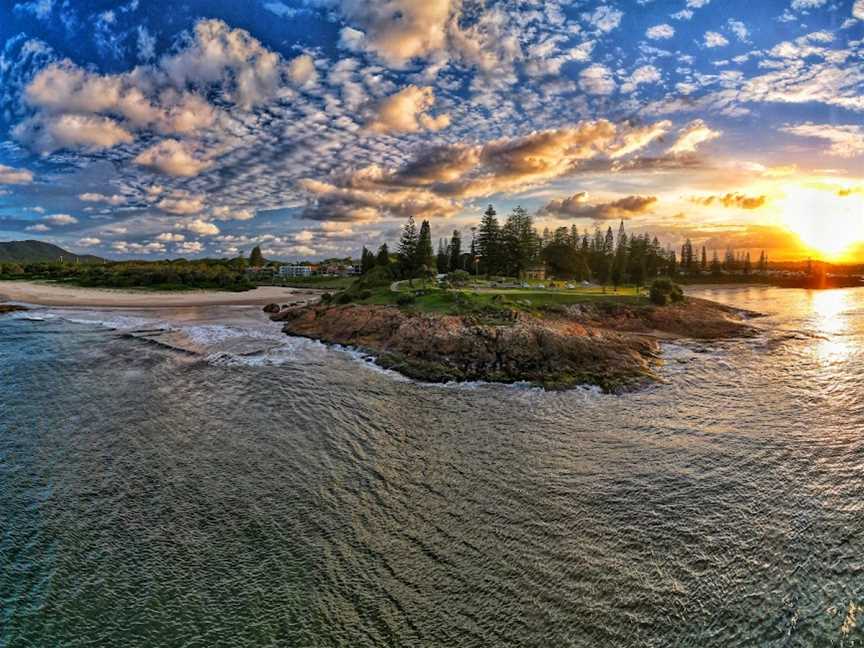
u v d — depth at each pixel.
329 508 17.91
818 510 17.83
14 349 45.44
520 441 24.44
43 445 23.34
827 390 33.81
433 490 19.28
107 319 69.56
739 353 47.28
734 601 13.37
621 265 110.88
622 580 14.13
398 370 39.00
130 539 16.03
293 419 27.19
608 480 20.16
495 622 12.62
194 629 12.44
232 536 16.20
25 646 11.91
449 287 81.06
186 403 29.75
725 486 19.62
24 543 15.79
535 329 43.84
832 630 12.38
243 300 105.25
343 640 12.09
